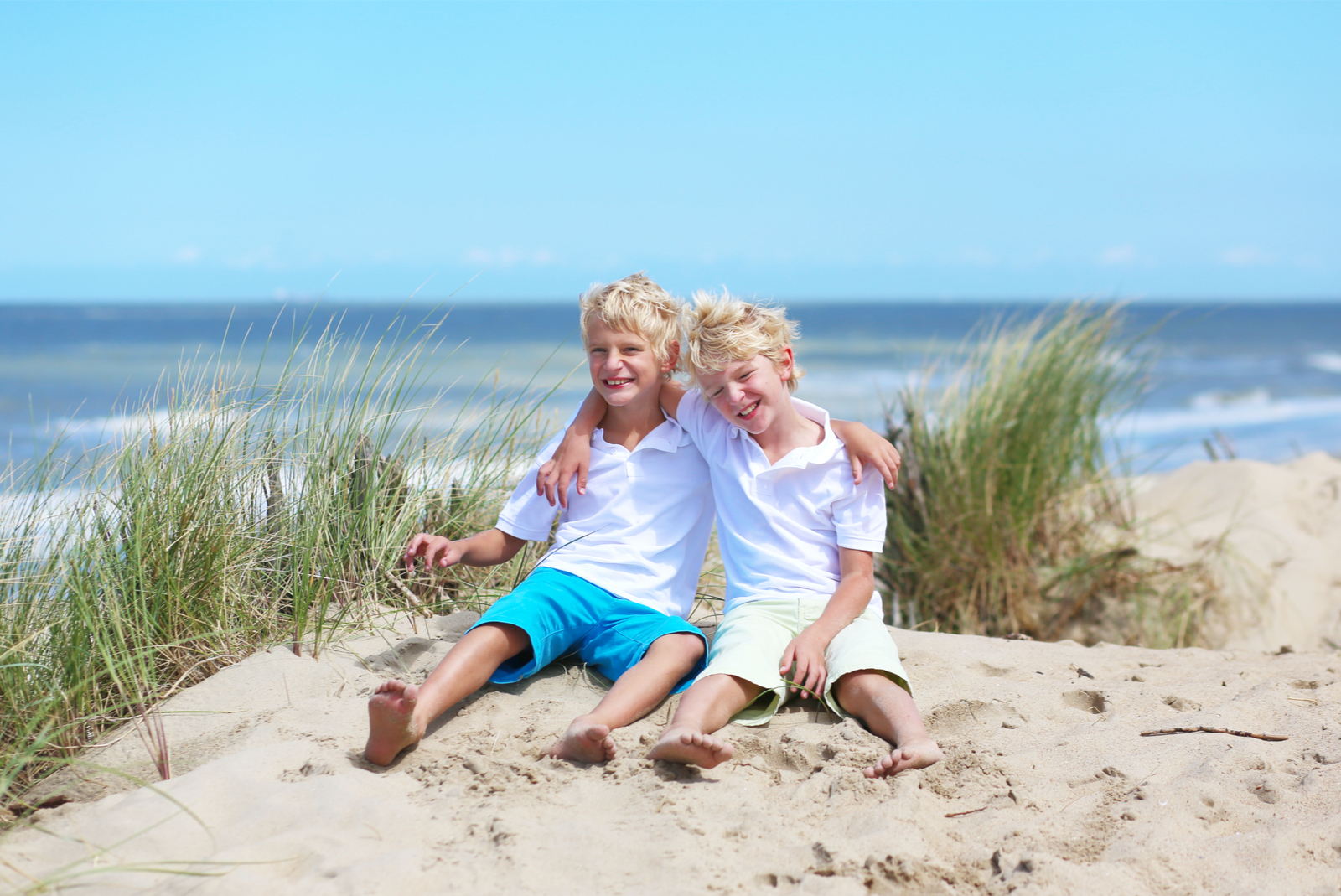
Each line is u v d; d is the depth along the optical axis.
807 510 2.42
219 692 2.24
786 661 2.12
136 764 1.94
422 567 2.76
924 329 44.53
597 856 1.53
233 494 2.67
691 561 2.53
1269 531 4.73
